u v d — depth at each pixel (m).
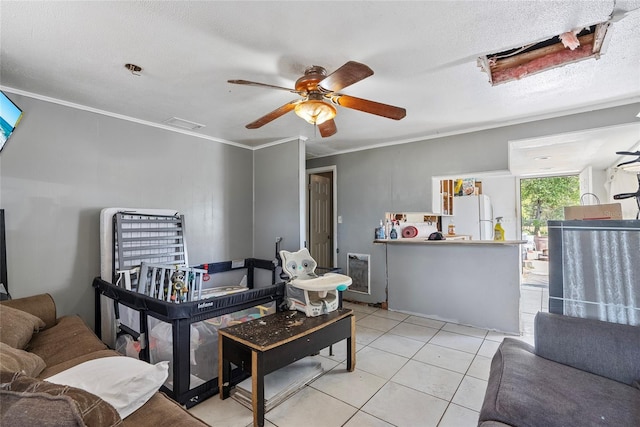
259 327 2.21
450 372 2.53
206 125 3.54
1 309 1.95
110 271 2.93
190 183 3.79
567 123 3.17
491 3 1.57
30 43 1.89
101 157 3.05
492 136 3.62
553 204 6.01
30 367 1.51
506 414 1.25
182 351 2.02
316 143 4.45
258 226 4.48
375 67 2.22
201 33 1.80
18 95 2.57
